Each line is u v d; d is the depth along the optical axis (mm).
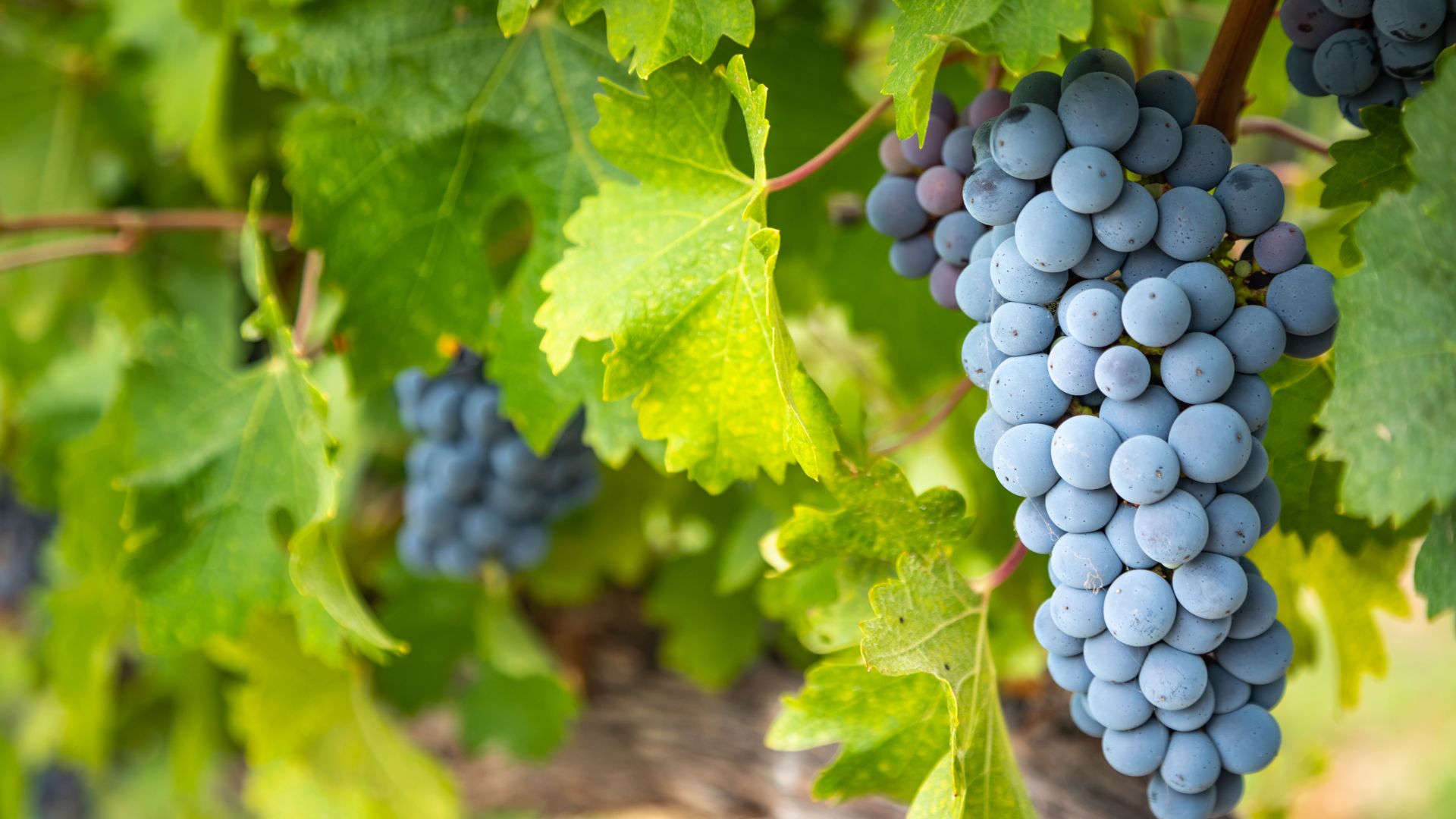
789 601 938
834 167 919
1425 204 721
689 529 1296
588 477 1074
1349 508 714
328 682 1069
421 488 1048
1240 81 782
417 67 859
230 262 1216
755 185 802
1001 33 740
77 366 1233
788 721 817
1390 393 715
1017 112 734
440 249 866
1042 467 734
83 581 1136
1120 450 722
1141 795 933
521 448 985
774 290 780
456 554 1062
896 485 790
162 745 1580
